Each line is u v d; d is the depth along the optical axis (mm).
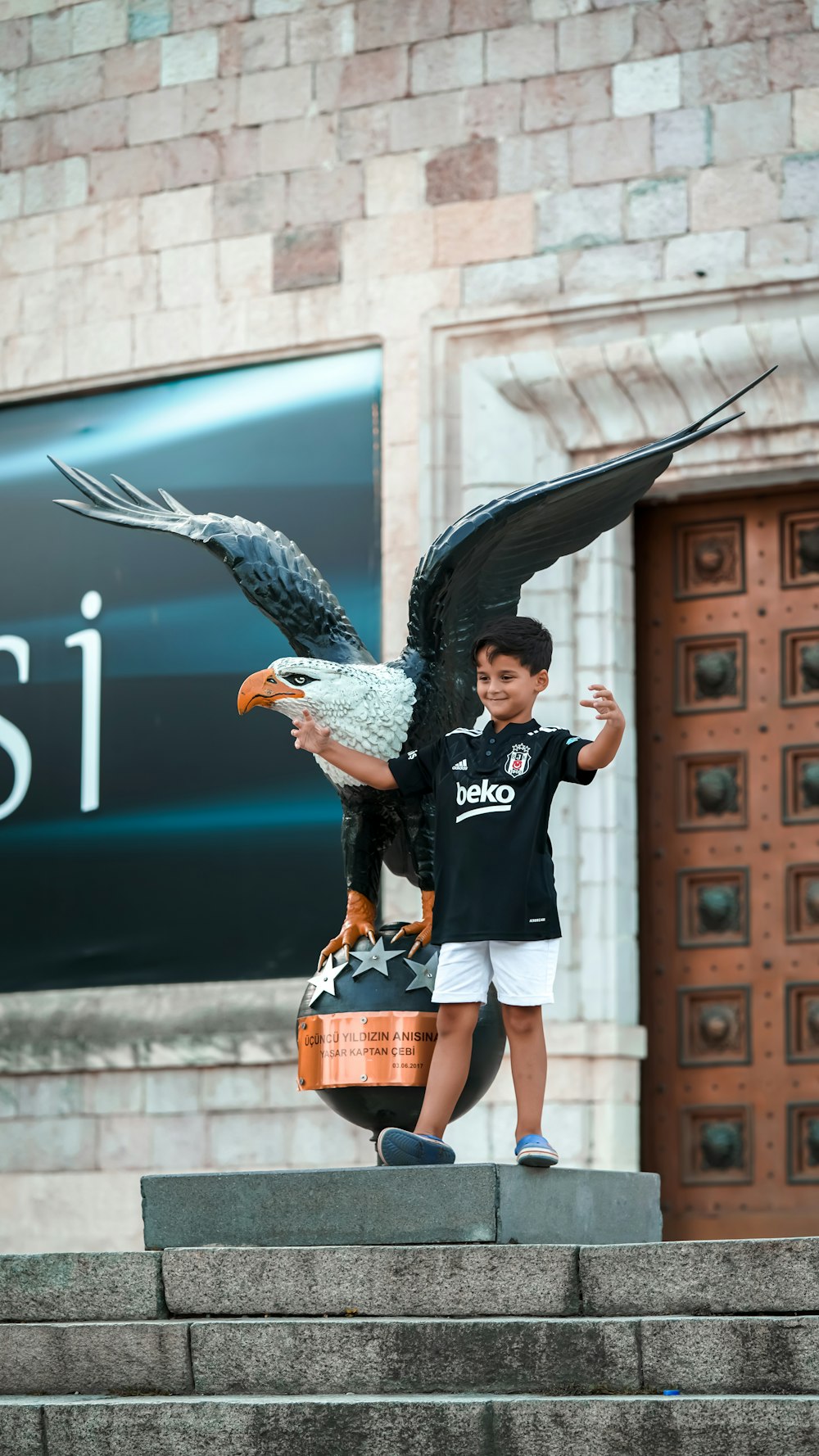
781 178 13750
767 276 13484
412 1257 6156
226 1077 14359
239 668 14953
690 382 13766
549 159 14461
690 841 14195
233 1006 14305
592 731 13961
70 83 16266
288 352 15133
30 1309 6527
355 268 14961
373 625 14453
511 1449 5379
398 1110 7172
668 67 14188
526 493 7316
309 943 14312
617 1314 5910
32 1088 14961
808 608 14078
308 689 7203
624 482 7605
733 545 14359
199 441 15383
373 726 7250
